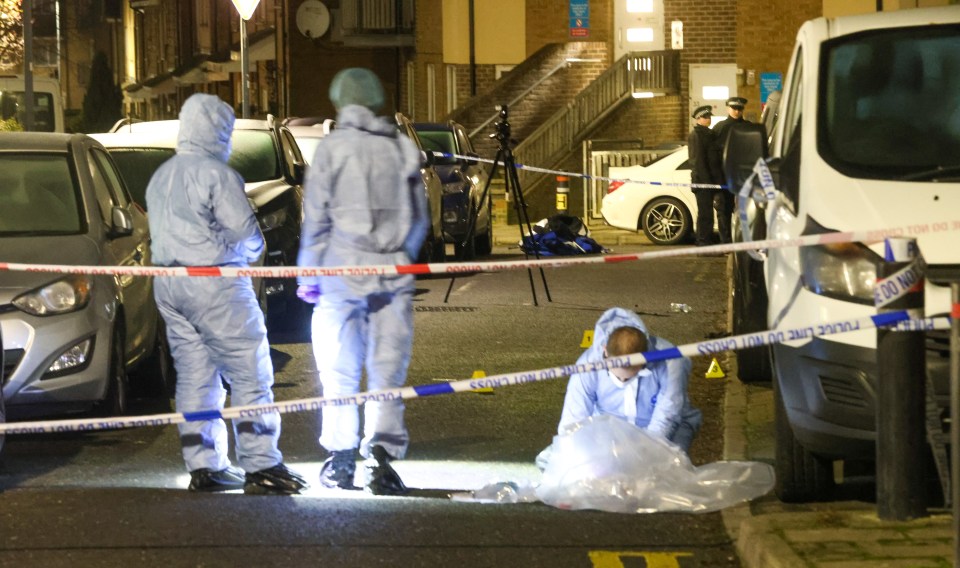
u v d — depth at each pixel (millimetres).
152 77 123562
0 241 19562
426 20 75500
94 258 19422
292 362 25422
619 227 48438
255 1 42562
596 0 72188
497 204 61094
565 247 43656
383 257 16094
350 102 16109
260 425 15891
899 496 13320
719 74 70062
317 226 16172
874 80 15930
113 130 30609
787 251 14648
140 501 15336
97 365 18828
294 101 78562
